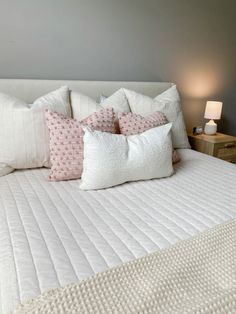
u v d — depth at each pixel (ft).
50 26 6.61
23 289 2.54
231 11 9.34
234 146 8.69
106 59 7.57
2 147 5.07
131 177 4.99
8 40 6.29
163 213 4.04
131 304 2.30
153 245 3.26
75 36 6.97
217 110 9.00
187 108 9.57
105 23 7.26
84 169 4.78
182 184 5.15
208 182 5.26
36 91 6.41
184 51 8.83
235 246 3.15
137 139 5.09
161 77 8.67
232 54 9.93
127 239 3.37
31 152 5.22
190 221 3.82
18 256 2.99
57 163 4.99
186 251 3.04
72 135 5.02
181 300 2.38
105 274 2.63
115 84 7.44
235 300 2.36
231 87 10.34
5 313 2.32
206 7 8.79
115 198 4.51
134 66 8.07
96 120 5.41
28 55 6.57
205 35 9.09
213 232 3.38
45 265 2.86
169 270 2.75
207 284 2.60
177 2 8.19
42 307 2.24
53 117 5.08
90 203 4.29
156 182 5.22
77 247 3.18
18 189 4.60
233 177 5.54
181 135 7.45
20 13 6.23
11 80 6.16
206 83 9.68
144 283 2.55
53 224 3.63
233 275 2.71
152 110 6.91
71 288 2.44
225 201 4.44
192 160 6.61
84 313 2.19
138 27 7.77
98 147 4.65
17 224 3.58
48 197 4.40
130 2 7.44
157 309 2.27
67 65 7.08
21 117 5.10
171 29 8.35
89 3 6.91
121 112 6.10
